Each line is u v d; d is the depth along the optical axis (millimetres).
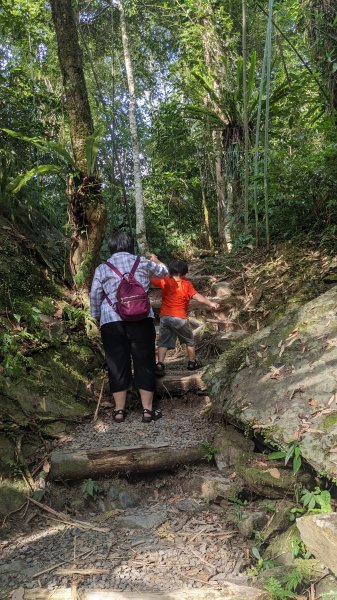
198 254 10078
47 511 2998
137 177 7703
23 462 3166
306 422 2777
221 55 8625
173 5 9852
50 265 4715
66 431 3557
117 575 2445
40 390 3623
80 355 4152
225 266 6156
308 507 2592
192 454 3213
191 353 4438
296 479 2746
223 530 2783
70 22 4406
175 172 10281
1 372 3484
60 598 2277
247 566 2527
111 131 8352
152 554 2602
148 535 2770
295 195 5852
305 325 3541
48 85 8789
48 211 5586
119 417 3711
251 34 9312
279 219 6305
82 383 3986
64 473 3107
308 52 5883
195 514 2924
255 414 3074
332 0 5559
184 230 11062
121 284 3748
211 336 4984
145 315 3732
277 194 6117
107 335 3758
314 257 5215
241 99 7562
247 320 5039
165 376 4223
